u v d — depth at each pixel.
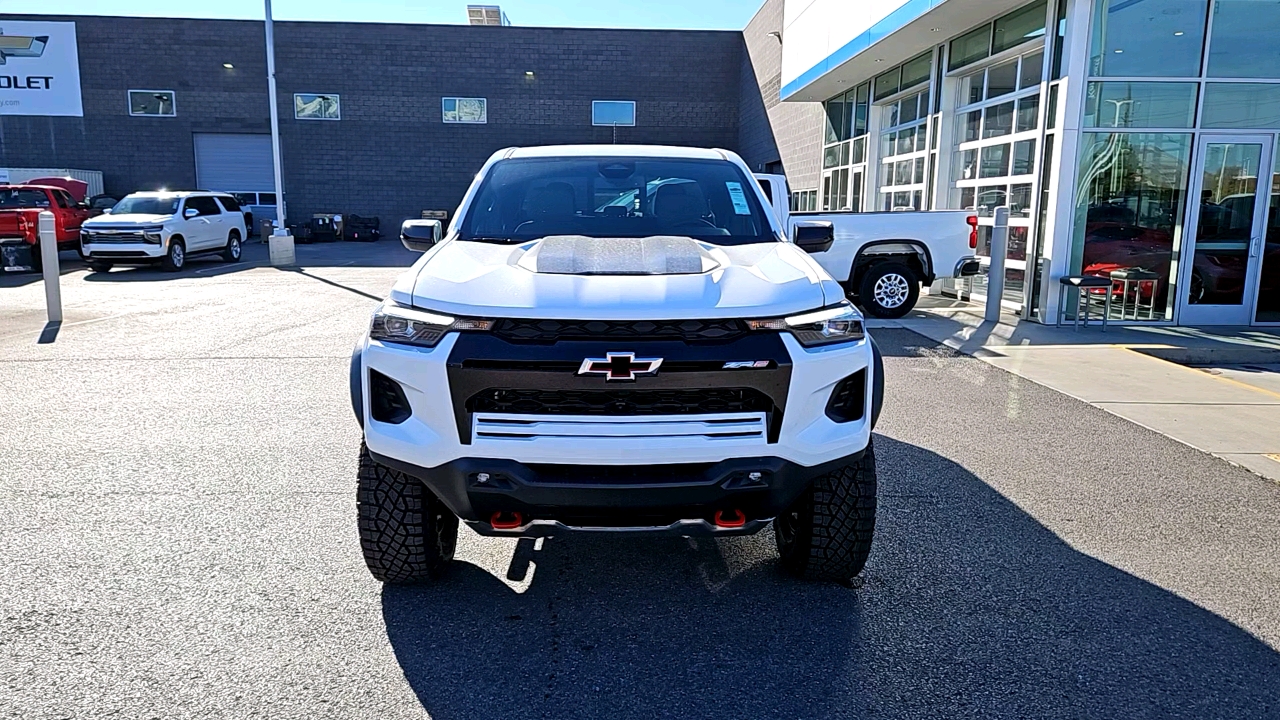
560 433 2.89
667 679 2.96
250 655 3.05
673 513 3.05
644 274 3.23
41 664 2.96
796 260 3.62
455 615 3.39
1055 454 5.53
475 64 30.45
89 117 29.67
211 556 3.87
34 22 29.02
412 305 3.11
